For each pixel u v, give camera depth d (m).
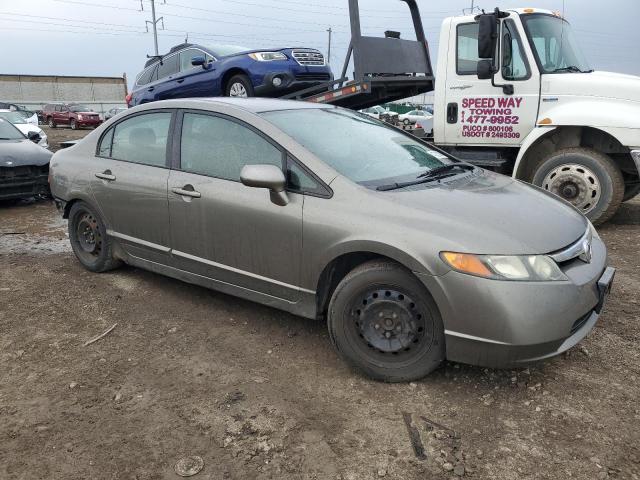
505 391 3.05
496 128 6.82
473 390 3.06
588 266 3.08
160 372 3.33
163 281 4.85
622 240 6.14
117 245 4.72
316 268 3.30
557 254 2.90
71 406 2.99
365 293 3.13
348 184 3.27
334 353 3.53
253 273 3.66
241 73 9.09
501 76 6.64
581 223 3.39
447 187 3.45
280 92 8.95
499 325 2.75
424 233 2.92
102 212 4.70
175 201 4.01
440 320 2.96
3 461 2.56
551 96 6.41
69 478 2.45
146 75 11.51
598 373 3.22
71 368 3.40
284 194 3.38
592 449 2.57
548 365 3.31
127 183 4.39
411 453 2.57
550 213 3.29
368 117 4.58
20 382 3.25
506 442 2.63
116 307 4.31
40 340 3.78
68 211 5.15
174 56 10.62
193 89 9.91
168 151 4.18
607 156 6.32
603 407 2.89
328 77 9.44
